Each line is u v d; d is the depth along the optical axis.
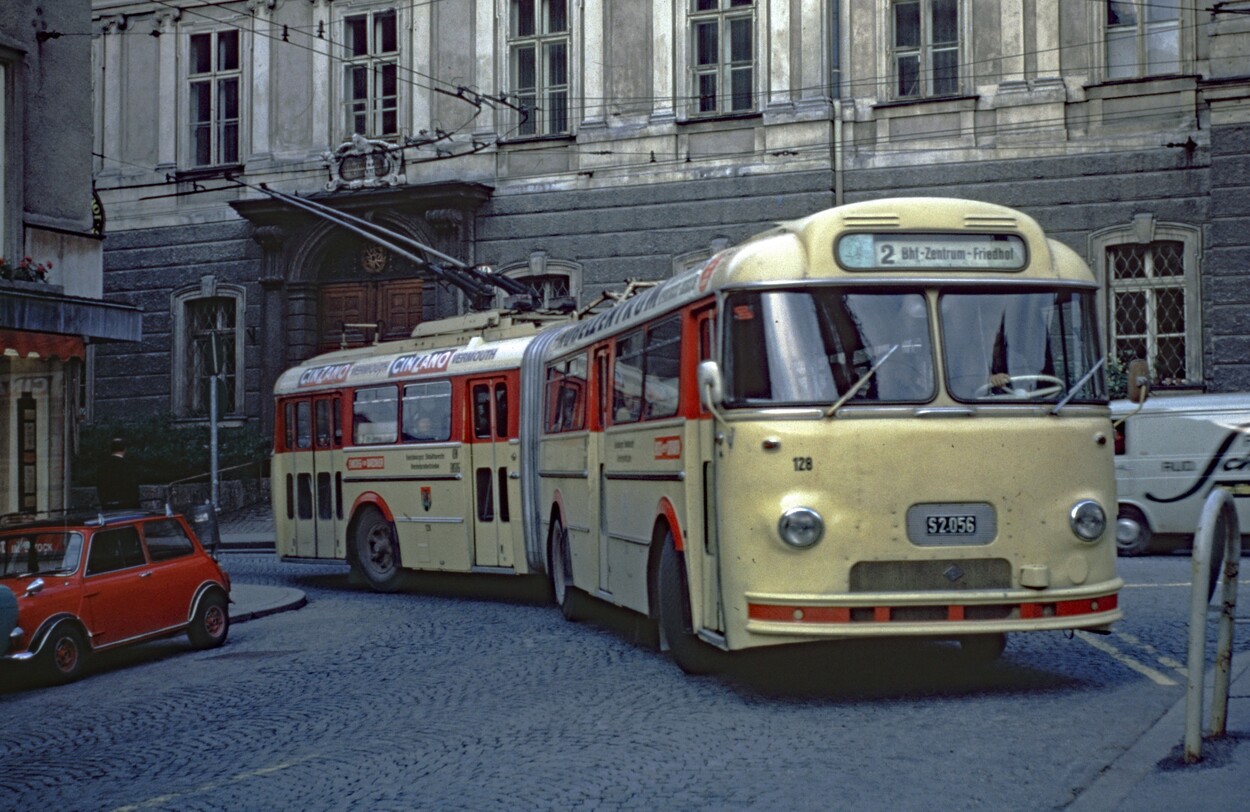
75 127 19.55
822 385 8.78
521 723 8.91
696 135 28.95
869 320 8.88
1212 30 25.00
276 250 31.98
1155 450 19.50
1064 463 8.84
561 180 29.86
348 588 19.03
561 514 14.21
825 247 8.95
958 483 8.69
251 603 16.66
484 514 16.50
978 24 27.19
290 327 31.97
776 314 8.91
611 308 13.15
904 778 6.96
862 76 27.92
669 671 10.57
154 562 13.63
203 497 29.62
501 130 30.52
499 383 16.25
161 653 14.11
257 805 7.31
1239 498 19.05
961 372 8.85
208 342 33.12
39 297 16.78
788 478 8.68
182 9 33.16
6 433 17.06
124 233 33.62
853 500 8.63
